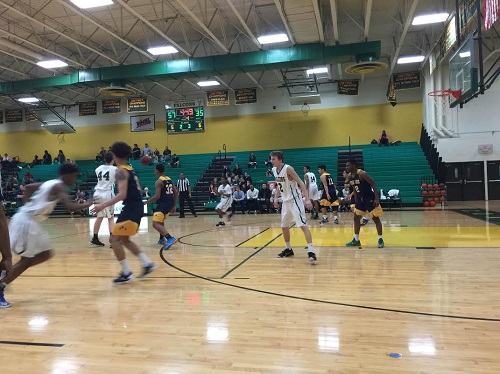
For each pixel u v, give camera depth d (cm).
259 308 352
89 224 1288
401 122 2039
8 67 1894
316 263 538
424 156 1789
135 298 395
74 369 240
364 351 255
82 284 459
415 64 1912
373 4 1391
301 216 554
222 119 2262
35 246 377
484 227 855
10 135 2544
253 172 1941
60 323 325
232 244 739
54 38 1647
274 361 245
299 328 300
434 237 732
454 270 477
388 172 1703
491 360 238
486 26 872
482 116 1786
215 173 1938
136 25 1533
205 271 511
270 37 1348
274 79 2159
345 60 1423
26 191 389
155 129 2344
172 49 1451
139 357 256
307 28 1266
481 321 305
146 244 761
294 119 2170
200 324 315
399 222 998
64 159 2331
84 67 1680
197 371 234
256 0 1331
